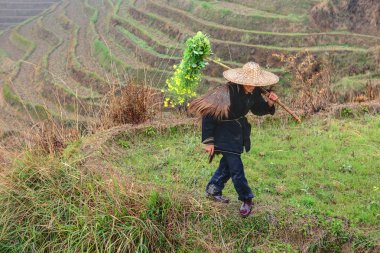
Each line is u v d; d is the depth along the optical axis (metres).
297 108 8.77
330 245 4.90
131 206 5.39
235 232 5.22
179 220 5.38
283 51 27.02
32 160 6.16
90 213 5.32
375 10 27.98
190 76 5.78
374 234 4.86
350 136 7.34
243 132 5.11
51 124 8.02
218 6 34.00
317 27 29.48
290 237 5.05
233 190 5.88
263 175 6.26
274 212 5.24
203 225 5.29
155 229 5.21
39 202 5.62
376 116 8.23
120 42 35.53
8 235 5.45
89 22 44.69
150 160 6.89
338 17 29.17
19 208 5.59
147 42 33.56
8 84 33.38
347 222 5.04
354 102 9.19
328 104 8.89
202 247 5.14
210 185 5.49
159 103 8.70
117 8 42.94
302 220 5.09
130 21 38.03
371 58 25.00
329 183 5.91
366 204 5.45
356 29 28.59
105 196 5.52
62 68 34.91
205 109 4.84
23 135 7.79
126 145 7.45
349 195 5.66
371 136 7.29
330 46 27.34
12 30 48.75
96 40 36.81
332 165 6.39
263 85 4.78
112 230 5.09
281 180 6.06
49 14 50.91
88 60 34.53
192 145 7.20
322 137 7.37
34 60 38.97
